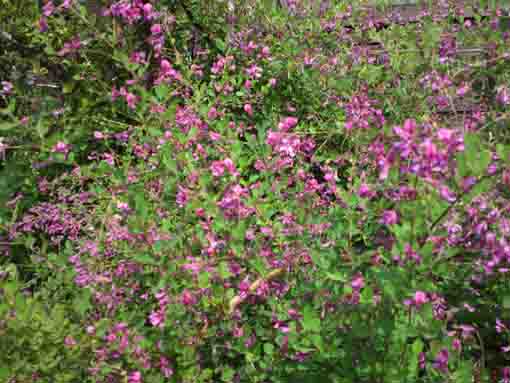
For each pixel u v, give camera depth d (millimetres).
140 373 2008
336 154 2951
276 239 2176
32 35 3809
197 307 2033
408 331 1628
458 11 3477
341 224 2068
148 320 2355
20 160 3447
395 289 1543
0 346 1896
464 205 1748
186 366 2062
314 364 1879
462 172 1421
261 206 2146
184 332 2010
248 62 3379
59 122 3629
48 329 1970
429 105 3039
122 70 3826
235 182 2143
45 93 3863
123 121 3766
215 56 3820
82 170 2971
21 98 3770
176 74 3025
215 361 2078
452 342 1778
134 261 2260
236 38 3467
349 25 3965
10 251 3107
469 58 3381
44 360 1927
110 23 3656
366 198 1932
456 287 2283
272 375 1948
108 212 2719
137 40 3590
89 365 2064
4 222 3100
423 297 1532
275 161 2469
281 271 2078
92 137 3654
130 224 2127
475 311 2299
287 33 3443
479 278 2057
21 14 3820
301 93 3451
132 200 2410
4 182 3404
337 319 1795
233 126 2982
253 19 3520
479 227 1723
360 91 3111
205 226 2061
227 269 1953
